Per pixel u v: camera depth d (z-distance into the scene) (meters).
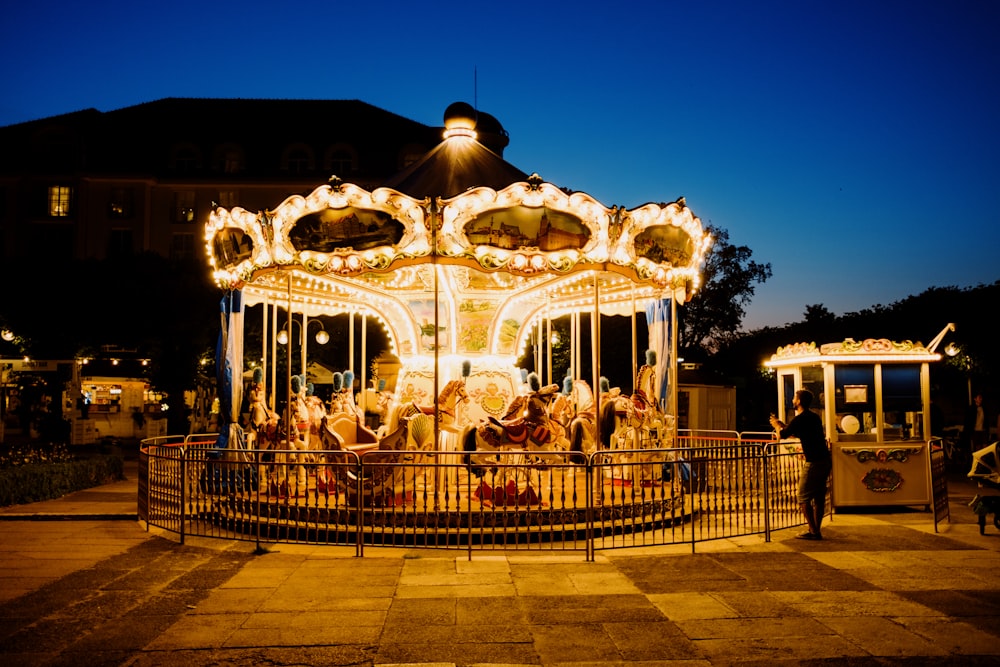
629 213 10.87
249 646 5.78
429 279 13.30
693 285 13.44
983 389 27.48
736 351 46.12
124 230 46.53
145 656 5.57
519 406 11.84
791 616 6.52
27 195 46.38
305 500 10.09
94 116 48.28
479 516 9.51
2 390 31.45
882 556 8.76
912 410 12.14
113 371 36.47
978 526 10.63
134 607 6.77
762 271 43.69
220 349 13.61
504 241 10.49
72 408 31.30
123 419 39.62
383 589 7.32
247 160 47.44
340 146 47.31
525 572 7.97
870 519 11.26
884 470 11.94
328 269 10.93
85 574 7.95
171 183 46.66
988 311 29.28
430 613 6.57
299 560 8.52
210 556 8.78
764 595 7.15
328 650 5.70
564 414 13.20
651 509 9.98
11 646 5.78
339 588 7.36
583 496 10.91
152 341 31.48
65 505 12.77
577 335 16.86
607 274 13.31
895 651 5.68
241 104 49.88
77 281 31.52
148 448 11.24
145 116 48.84
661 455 12.73
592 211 10.62
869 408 12.11
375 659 5.53
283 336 15.95
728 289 43.22
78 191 46.09
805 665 5.43
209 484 10.86
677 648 5.75
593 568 8.15
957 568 8.20
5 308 31.12
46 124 46.53
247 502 10.46
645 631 6.13
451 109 13.52
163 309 31.22
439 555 8.71
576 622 6.35
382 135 47.88
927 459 12.04
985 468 10.23
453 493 11.22
